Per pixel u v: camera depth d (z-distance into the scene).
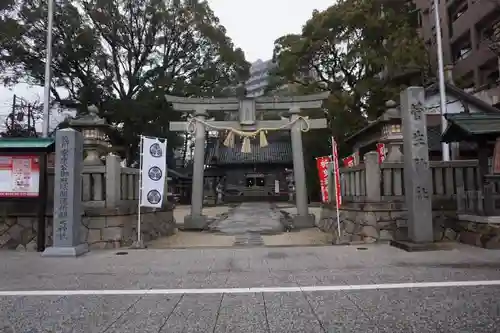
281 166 46.16
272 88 37.59
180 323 4.54
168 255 8.96
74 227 9.01
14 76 29.80
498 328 4.20
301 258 8.41
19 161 9.51
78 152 9.26
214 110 17.72
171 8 32.91
